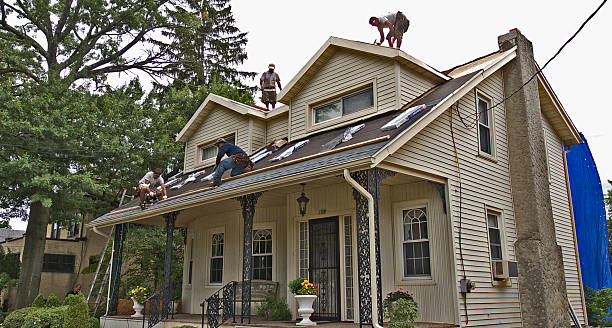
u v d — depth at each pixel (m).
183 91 21.86
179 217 14.05
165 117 20.19
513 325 9.65
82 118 16.45
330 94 11.55
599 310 12.73
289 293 10.41
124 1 20.05
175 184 14.49
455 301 8.34
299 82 12.20
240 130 14.11
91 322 12.48
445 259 8.67
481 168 10.16
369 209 7.34
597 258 14.20
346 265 9.59
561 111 13.53
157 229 18.77
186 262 14.90
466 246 8.95
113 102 18.09
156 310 11.04
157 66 24.39
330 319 9.58
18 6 19.53
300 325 8.29
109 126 16.95
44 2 19.34
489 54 12.24
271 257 11.69
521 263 10.28
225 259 12.88
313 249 10.27
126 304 13.19
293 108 12.48
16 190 16.19
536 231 10.44
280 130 13.59
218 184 10.12
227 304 9.43
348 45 11.06
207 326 9.48
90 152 16.38
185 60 24.50
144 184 12.26
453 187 9.11
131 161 17.55
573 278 12.70
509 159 11.27
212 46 29.94
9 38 17.94
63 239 23.06
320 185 9.97
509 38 11.95
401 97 10.09
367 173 7.47
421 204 9.24
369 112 10.53
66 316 10.88
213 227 13.59
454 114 9.77
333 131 11.04
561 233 12.81
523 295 10.05
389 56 10.18
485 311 8.94
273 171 9.14
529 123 11.24
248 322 8.88
